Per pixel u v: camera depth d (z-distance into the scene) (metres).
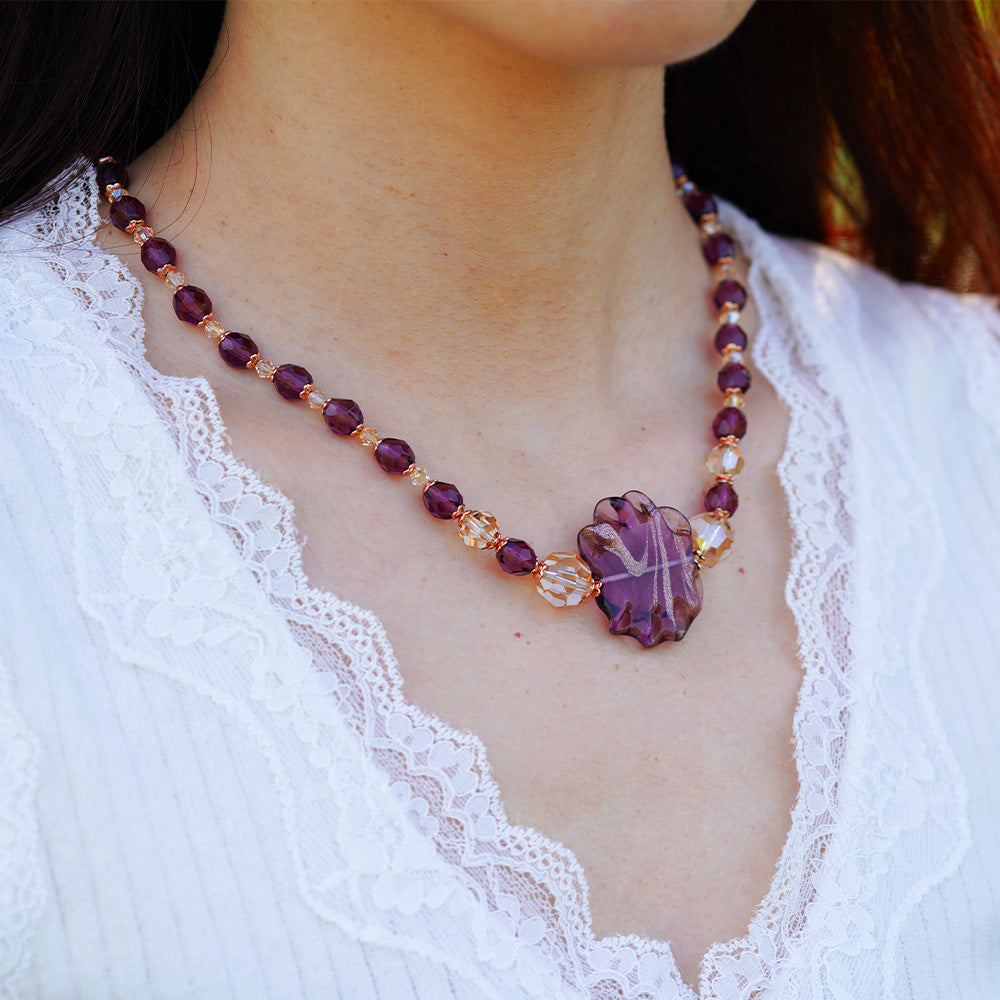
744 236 0.65
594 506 0.58
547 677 0.55
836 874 0.55
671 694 0.56
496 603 0.56
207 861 0.52
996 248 0.68
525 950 0.53
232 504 0.55
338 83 0.55
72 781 0.52
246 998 0.52
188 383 0.55
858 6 0.66
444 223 0.56
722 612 0.57
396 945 0.52
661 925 0.54
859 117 0.68
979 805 0.56
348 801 0.53
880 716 0.56
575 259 0.57
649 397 0.60
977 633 0.58
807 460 0.59
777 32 0.67
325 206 0.56
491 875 0.53
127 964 0.52
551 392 0.59
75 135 0.58
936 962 0.55
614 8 0.52
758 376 0.62
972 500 0.61
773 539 0.59
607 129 0.56
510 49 0.54
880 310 0.65
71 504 0.54
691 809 0.55
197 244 0.57
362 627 0.54
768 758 0.56
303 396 0.57
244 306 0.57
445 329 0.57
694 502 0.59
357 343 0.57
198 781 0.52
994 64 0.66
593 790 0.55
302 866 0.52
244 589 0.54
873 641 0.57
